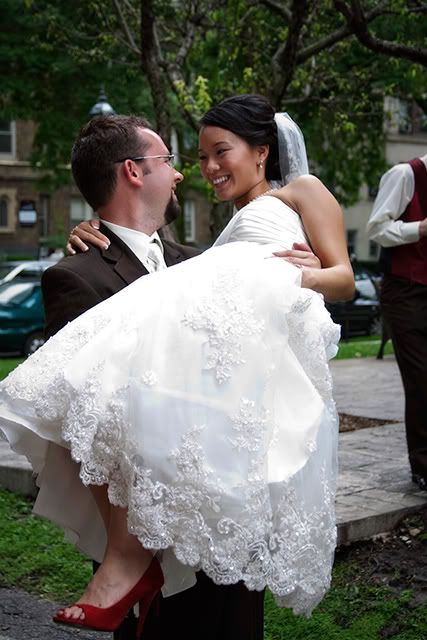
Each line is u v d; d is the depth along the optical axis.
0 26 18.02
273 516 2.39
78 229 3.01
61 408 2.42
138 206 2.98
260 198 2.97
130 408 2.35
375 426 8.37
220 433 2.33
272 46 10.55
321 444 2.47
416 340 5.74
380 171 22.81
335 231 2.89
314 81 10.74
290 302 2.46
